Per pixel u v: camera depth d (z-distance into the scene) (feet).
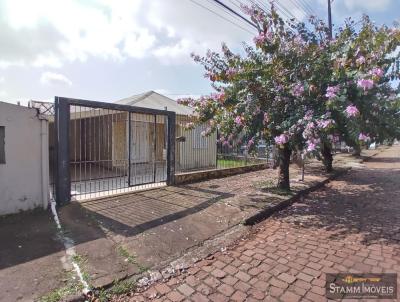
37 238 14.76
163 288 11.29
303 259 13.82
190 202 22.50
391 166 53.67
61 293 10.47
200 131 37.35
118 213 19.21
